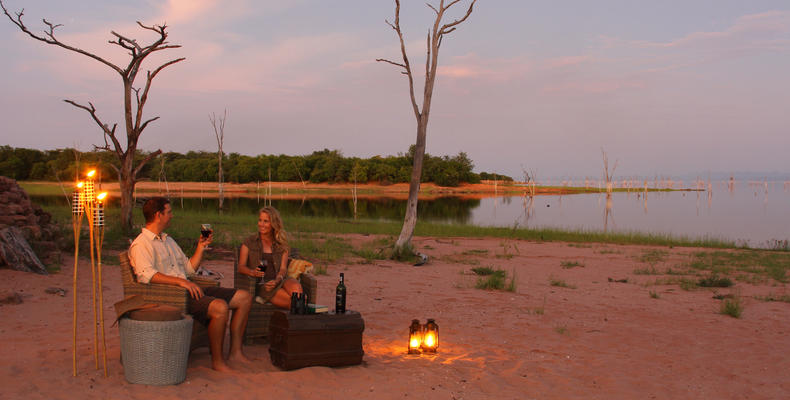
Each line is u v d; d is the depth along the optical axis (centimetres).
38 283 794
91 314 673
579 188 13862
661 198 9444
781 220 4650
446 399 444
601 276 1304
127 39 1509
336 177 11762
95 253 1077
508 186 13225
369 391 452
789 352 636
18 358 488
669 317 830
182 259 507
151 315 439
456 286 1056
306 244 1576
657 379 525
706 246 2458
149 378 432
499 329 712
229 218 2705
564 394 472
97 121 1501
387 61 1566
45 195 5528
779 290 1145
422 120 1526
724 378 534
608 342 664
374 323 719
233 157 12369
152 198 477
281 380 459
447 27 1544
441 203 6981
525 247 2017
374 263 1381
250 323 564
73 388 421
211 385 441
